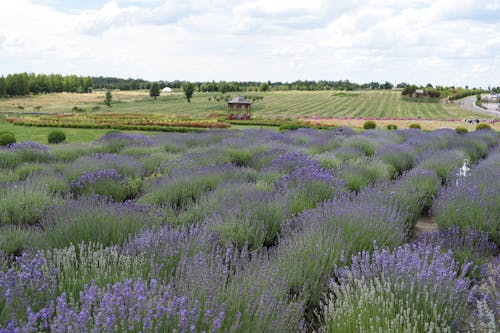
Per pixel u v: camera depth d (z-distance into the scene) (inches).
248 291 132.2
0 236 202.8
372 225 209.0
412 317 126.6
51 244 198.1
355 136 790.5
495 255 221.6
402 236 215.6
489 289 162.2
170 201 316.5
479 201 265.4
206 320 108.3
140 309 105.7
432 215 318.7
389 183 346.9
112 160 474.3
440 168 454.3
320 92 5157.5
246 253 180.7
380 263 162.9
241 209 251.8
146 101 4517.7
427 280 144.3
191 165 447.8
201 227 218.5
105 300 106.0
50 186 358.9
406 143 700.0
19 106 3526.1
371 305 130.7
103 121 1525.6
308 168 378.0
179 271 153.4
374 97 4485.7
